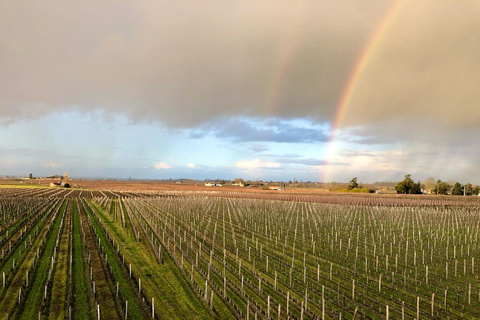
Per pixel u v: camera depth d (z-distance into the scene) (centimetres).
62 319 1296
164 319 1325
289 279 1867
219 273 1944
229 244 2797
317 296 1620
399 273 2042
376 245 2859
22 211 4569
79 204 5759
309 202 7375
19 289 1587
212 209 5544
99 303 1451
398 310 1480
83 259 2106
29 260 2062
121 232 3100
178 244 2681
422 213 5059
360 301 1574
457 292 1727
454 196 10388
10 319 1287
